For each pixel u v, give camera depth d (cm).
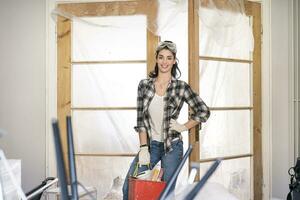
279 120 338
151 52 321
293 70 338
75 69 329
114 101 327
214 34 312
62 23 328
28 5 334
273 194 337
